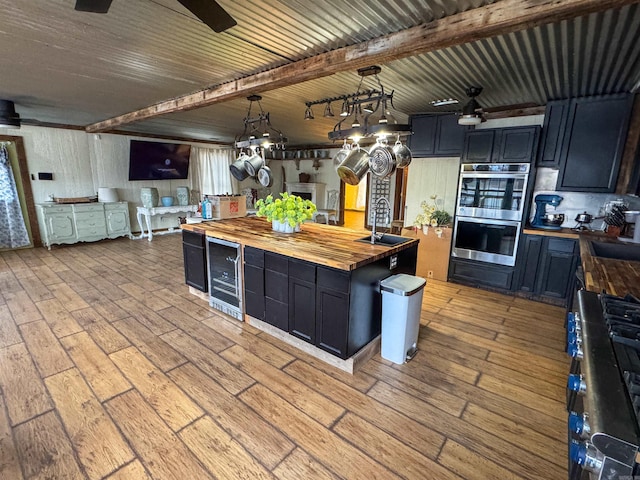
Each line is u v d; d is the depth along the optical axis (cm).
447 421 196
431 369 248
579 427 80
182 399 210
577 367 180
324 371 242
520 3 164
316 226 363
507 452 175
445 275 452
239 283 307
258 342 280
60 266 490
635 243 299
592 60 250
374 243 282
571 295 312
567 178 368
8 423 186
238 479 157
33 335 286
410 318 249
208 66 283
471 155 409
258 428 188
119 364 245
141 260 530
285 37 220
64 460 164
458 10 183
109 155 673
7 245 574
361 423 193
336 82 324
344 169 259
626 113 328
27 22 205
